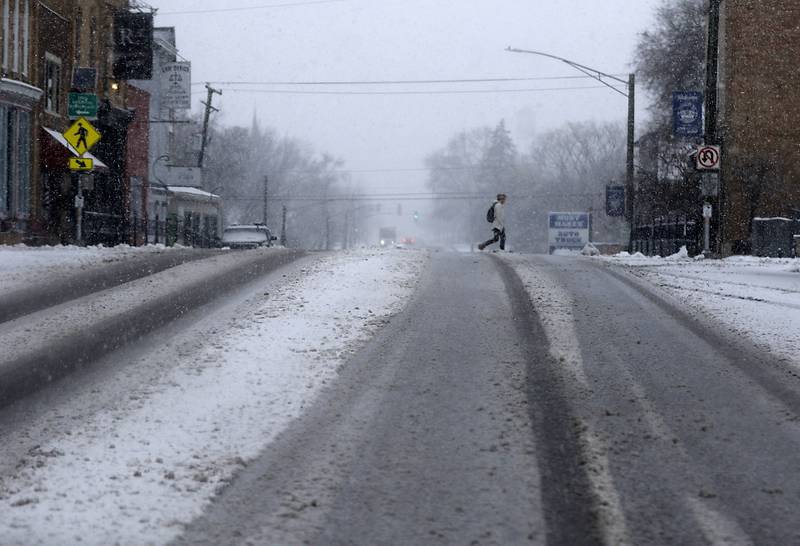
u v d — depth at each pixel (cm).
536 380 1167
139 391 1122
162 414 1022
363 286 1948
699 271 2502
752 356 1332
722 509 750
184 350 1340
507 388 1125
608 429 968
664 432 961
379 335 1438
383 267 2303
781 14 5131
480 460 865
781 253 4219
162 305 1727
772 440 939
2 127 3994
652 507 752
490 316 1628
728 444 924
